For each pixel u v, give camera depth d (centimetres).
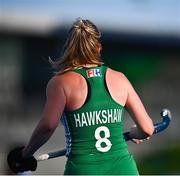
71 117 900
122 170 895
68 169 895
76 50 920
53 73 931
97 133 898
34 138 905
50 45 5606
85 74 912
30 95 5716
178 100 6362
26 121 5562
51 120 896
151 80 6247
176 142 5362
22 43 5647
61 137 4628
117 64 6016
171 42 6175
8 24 5409
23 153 925
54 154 957
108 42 5888
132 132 955
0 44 5559
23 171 940
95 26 934
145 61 6191
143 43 6050
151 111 6222
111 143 899
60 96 900
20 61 5684
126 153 909
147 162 4591
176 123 5791
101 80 913
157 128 996
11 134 5159
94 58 923
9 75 5644
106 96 908
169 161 4581
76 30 922
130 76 6112
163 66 6303
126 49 6047
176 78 6384
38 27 5503
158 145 5019
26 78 5722
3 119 5409
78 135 898
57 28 5484
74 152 895
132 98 930
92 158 892
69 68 919
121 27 5875
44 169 3759
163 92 6297
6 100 5550
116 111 911
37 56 5694
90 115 898
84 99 901
